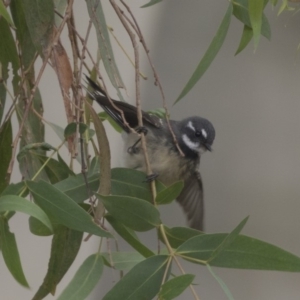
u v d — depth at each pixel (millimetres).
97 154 4152
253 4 3670
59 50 3656
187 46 7664
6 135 4301
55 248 3973
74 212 3432
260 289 7660
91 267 3742
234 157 7863
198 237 3459
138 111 3693
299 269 3359
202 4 7848
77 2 6633
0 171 4316
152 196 3803
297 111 7984
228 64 7984
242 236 3424
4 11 3350
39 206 3479
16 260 3615
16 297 6766
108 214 3811
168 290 3188
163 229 3584
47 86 6703
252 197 7754
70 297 3609
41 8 3709
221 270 7652
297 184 7824
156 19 7582
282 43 8023
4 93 4512
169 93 7488
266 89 8008
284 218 7766
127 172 3857
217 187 7793
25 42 4133
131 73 7215
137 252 3994
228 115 7852
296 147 7918
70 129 3498
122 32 7258
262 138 7891
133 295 3436
